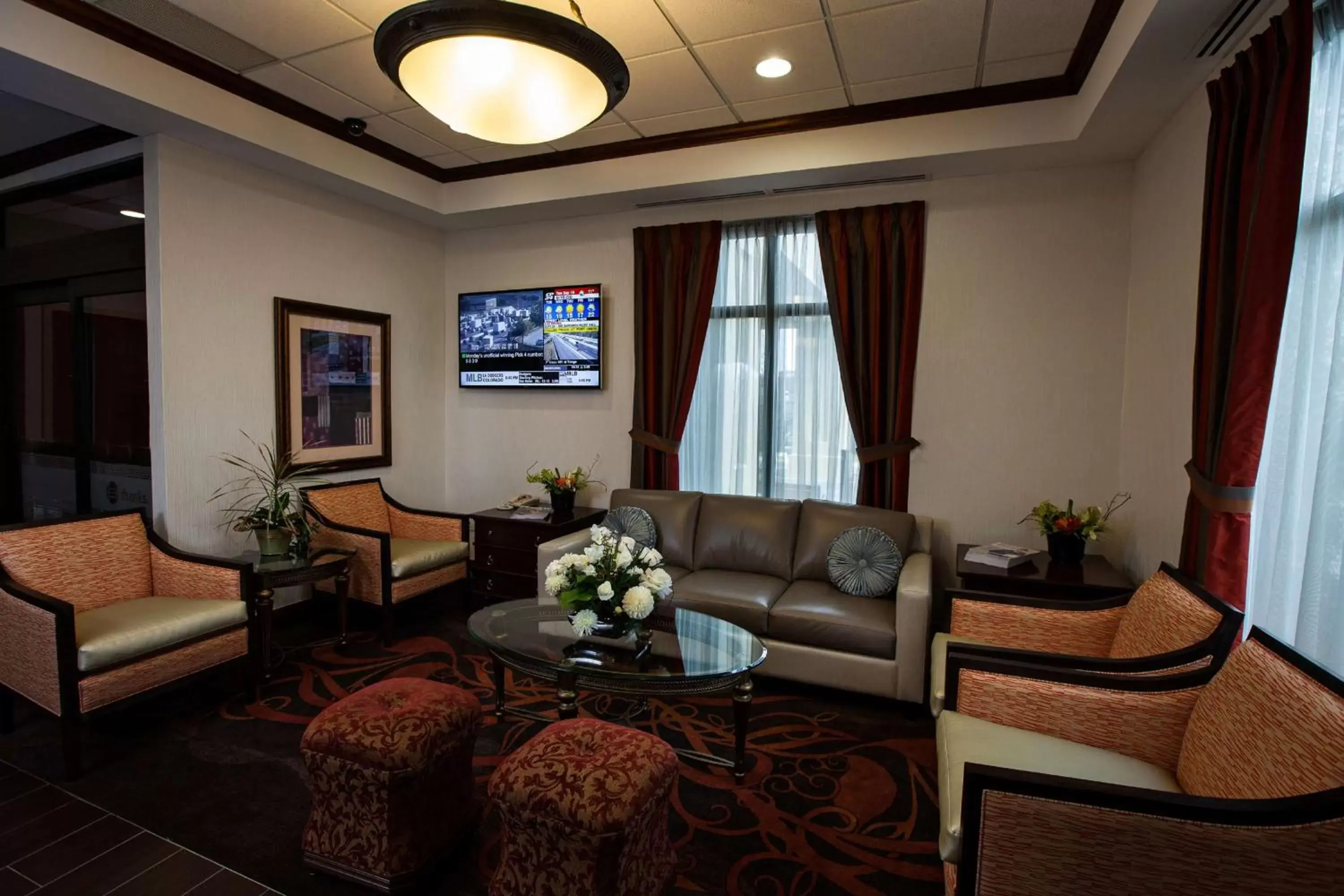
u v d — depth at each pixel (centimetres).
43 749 262
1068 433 360
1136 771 171
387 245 467
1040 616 249
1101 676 189
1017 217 364
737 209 425
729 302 429
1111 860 131
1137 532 325
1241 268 205
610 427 471
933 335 383
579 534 400
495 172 445
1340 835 117
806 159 364
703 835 215
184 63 304
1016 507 372
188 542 348
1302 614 178
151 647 263
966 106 332
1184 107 276
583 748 183
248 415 378
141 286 349
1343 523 169
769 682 335
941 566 387
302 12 268
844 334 391
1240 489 205
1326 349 182
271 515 346
